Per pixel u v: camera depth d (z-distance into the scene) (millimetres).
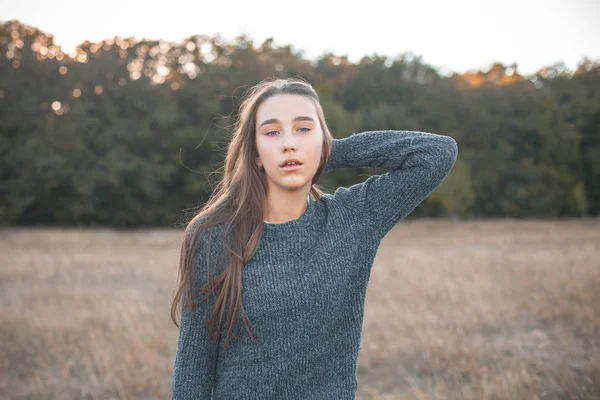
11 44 31906
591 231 20703
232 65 34688
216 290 1501
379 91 38375
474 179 36812
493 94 38562
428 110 37625
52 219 31062
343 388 1550
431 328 5301
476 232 21062
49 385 4199
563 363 4152
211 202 1802
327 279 1520
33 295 7559
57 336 5445
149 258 12062
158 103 31922
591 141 41094
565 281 7270
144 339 5184
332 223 1589
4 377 4469
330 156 1758
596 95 41812
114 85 31422
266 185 1613
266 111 1549
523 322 5645
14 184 29297
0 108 30078
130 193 30984
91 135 30203
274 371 1479
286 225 1560
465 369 4262
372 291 7453
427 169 1628
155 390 4160
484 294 6824
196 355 1508
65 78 31234
